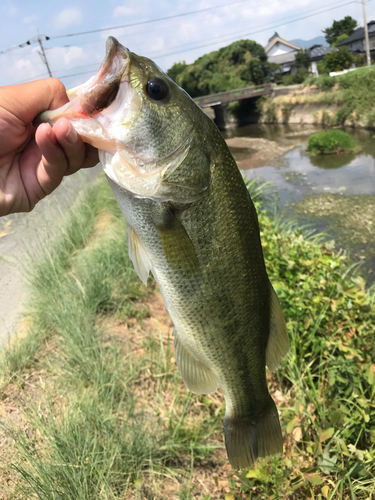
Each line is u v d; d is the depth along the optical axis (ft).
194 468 1.45
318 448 1.35
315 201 5.98
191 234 0.88
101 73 0.78
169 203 0.85
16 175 0.94
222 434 1.60
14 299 2.49
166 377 1.81
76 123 0.80
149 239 0.89
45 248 2.77
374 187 6.23
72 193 4.67
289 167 8.71
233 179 0.91
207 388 1.04
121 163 0.83
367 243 4.34
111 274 2.62
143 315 2.31
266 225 3.30
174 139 0.83
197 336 0.96
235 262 0.93
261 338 1.04
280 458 1.34
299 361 1.73
